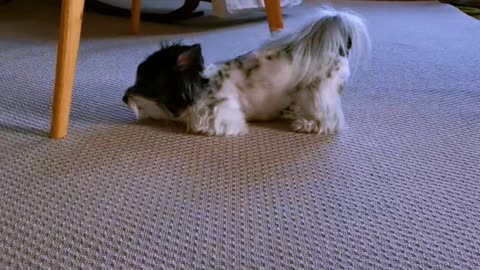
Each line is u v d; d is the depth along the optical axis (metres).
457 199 0.84
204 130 1.04
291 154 0.98
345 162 0.95
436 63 1.63
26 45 1.69
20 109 1.13
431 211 0.80
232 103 1.06
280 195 0.83
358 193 0.85
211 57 1.63
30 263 0.65
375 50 1.75
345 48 1.09
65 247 0.69
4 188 0.81
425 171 0.93
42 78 1.35
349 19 1.07
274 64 1.07
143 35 1.92
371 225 0.76
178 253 0.68
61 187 0.82
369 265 0.68
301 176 0.90
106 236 0.71
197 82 1.03
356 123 1.14
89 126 1.06
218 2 2.01
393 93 1.33
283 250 0.70
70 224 0.73
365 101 1.27
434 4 2.72
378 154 0.99
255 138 1.04
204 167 0.91
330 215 0.78
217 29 2.05
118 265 0.66
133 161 0.92
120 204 0.79
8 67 1.43
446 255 0.70
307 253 0.70
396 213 0.80
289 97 1.10
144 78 1.04
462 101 1.30
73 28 0.95
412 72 1.52
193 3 2.07
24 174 0.86
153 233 0.72
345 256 0.69
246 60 1.09
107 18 2.17
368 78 1.44
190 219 0.76
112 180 0.85
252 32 2.00
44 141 0.98
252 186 0.86
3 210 0.76
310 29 1.06
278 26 1.77
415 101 1.29
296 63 1.07
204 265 0.66
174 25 2.10
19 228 0.72
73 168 0.88
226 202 0.81
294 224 0.76
